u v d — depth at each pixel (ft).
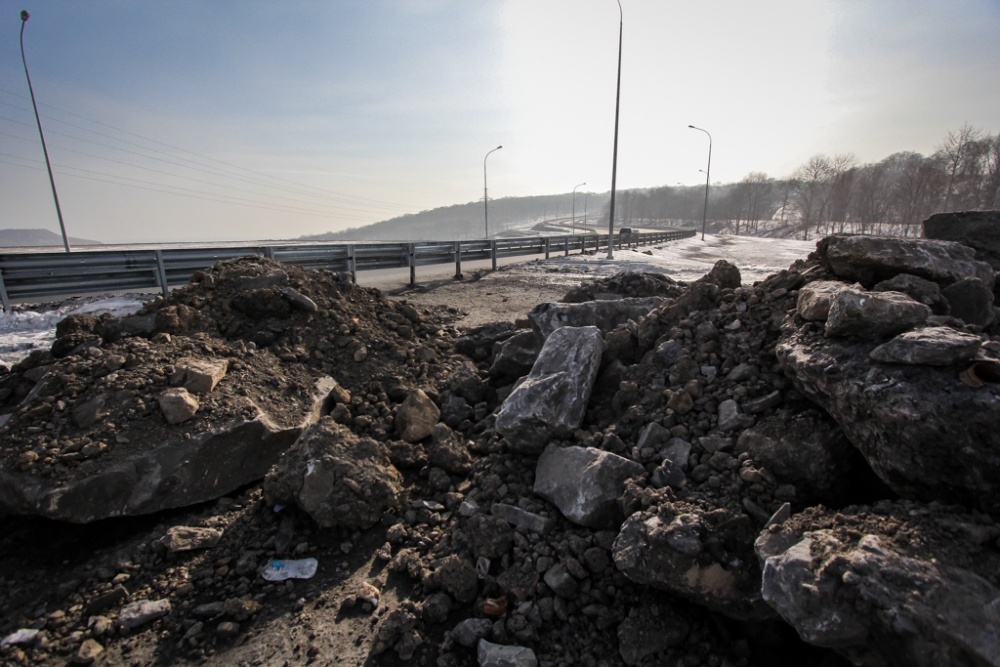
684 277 47.93
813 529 6.55
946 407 6.23
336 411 13.15
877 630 5.13
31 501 8.92
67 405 10.68
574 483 9.09
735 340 11.44
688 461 8.95
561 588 7.61
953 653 4.63
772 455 8.31
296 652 7.04
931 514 6.14
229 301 16.58
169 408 10.46
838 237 11.63
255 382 12.75
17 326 22.59
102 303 26.43
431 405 13.51
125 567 8.50
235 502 10.29
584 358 11.48
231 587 8.23
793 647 6.89
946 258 10.91
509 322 19.65
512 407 10.85
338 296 18.74
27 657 6.96
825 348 8.31
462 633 7.14
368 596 7.88
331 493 9.45
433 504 10.10
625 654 6.89
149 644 7.22
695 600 6.99
